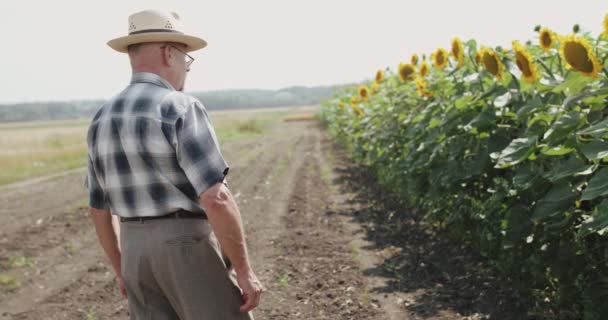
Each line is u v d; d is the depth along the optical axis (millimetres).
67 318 4902
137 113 2258
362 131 12102
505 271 4668
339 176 12250
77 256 6918
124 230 2350
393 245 6391
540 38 4535
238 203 10102
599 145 3254
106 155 2320
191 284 2252
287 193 10711
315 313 4613
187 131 2199
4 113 188250
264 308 4809
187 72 2529
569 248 3705
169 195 2246
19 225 8938
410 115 7500
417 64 8469
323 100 30156
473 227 5516
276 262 6152
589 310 3568
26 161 19672
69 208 10242
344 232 7223
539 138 4066
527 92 4590
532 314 4016
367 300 4770
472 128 4914
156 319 2361
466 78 5496
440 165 6246
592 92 3469
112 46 2402
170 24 2385
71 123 144500
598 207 3227
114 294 5480
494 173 5133
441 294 4738
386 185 9633
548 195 3691
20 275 6180
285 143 25031
